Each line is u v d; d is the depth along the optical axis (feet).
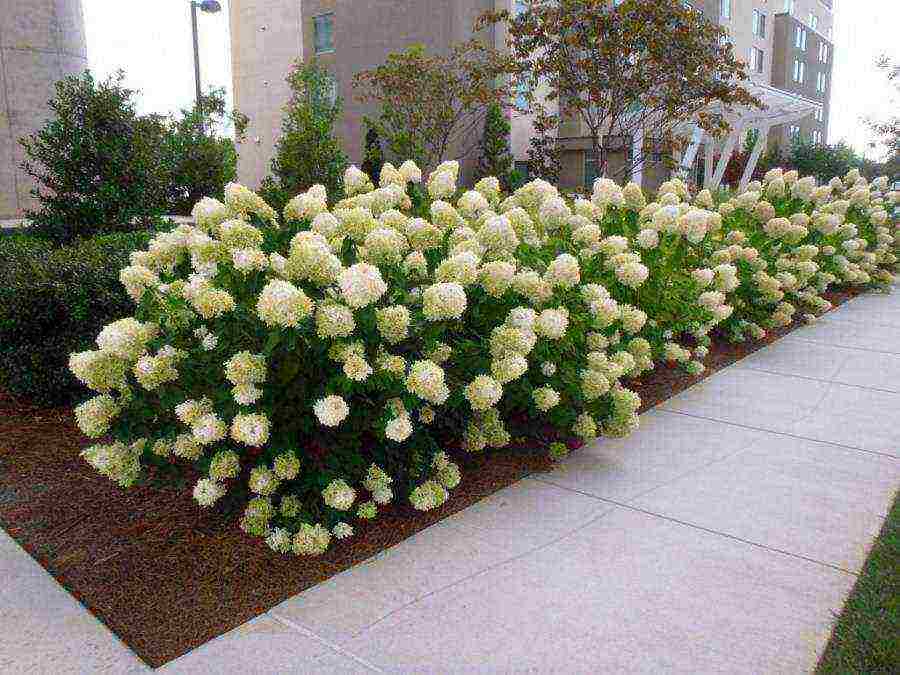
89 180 26.61
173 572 10.34
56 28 43.01
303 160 52.08
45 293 15.62
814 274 27.35
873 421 16.53
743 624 9.05
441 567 10.51
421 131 53.01
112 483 13.01
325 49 69.67
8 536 11.29
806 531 11.41
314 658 8.54
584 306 14.69
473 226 15.46
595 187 19.36
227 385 10.75
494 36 61.93
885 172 76.23
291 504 10.96
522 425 14.99
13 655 8.59
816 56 159.74
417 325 11.27
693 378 19.99
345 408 10.04
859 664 8.25
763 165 107.24
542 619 9.23
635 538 11.27
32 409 16.42
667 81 39.19
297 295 9.82
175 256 12.65
